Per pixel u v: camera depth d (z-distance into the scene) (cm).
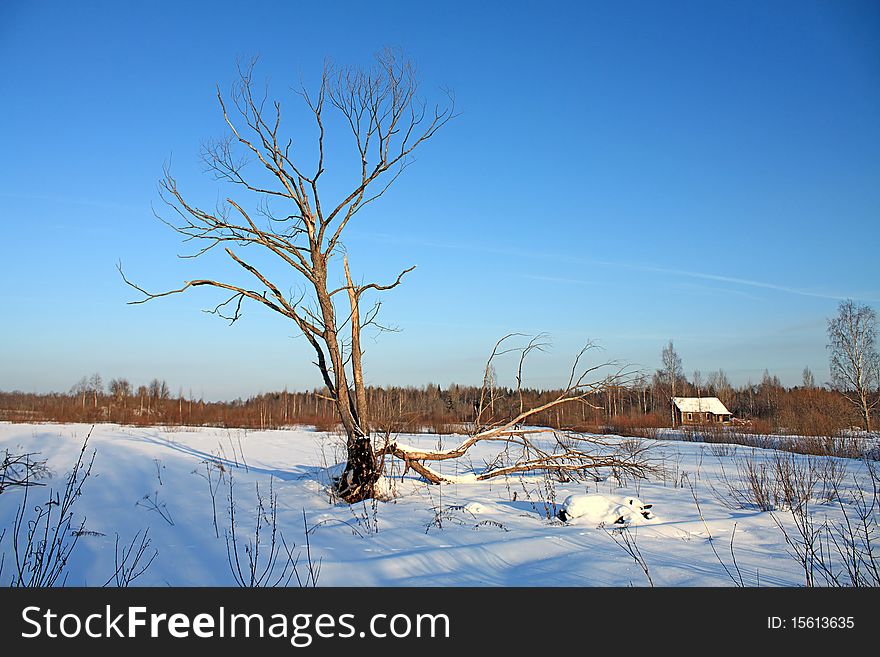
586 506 892
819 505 998
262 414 4856
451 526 871
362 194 1223
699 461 1839
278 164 1207
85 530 838
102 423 3997
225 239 1159
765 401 6606
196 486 1245
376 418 1348
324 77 1194
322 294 1185
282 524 905
